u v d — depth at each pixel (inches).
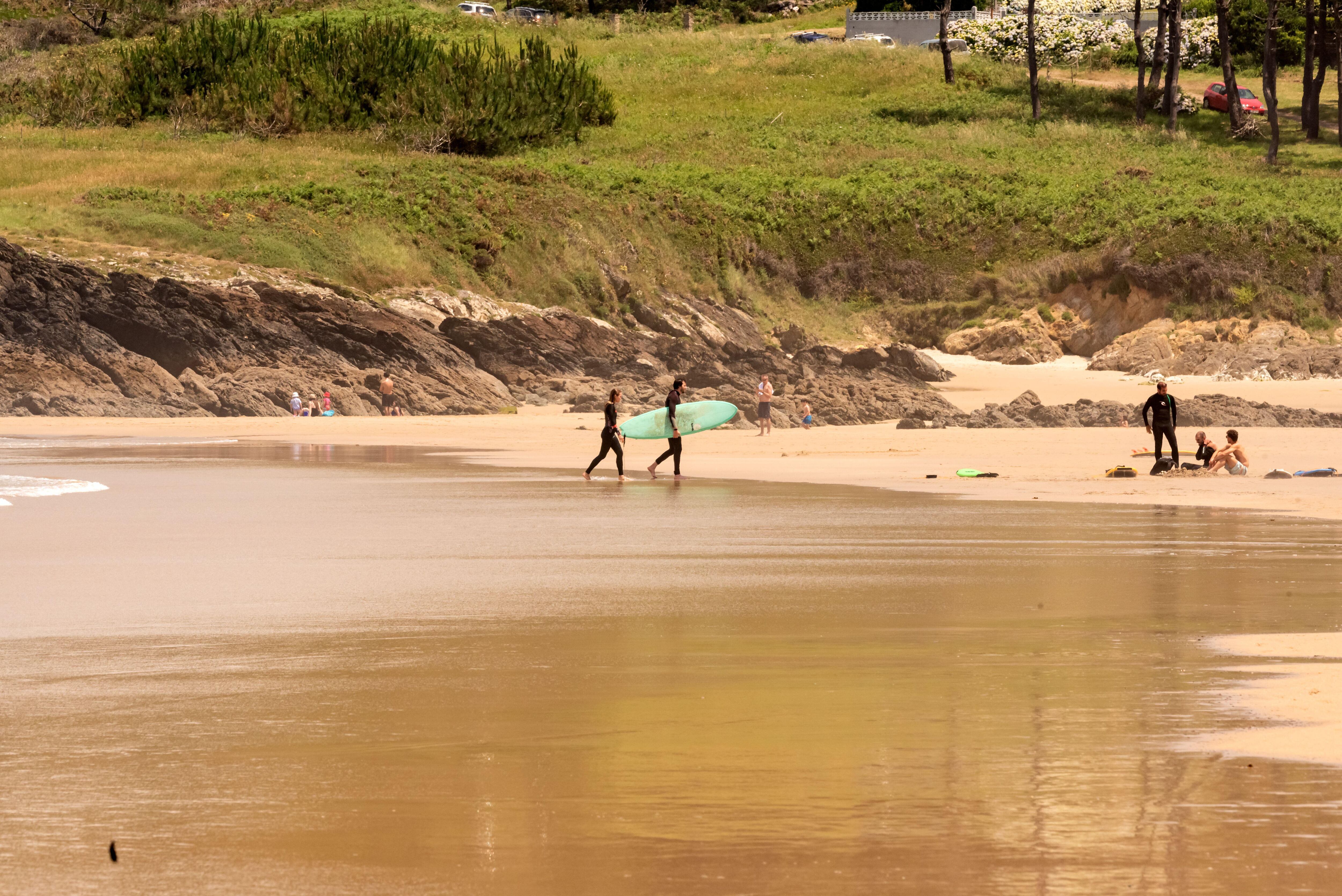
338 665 1277.1
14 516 2844.5
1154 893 652.7
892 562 2110.0
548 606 1668.3
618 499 3260.3
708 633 1457.9
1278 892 650.2
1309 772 855.7
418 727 1015.0
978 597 1726.1
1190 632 1437.0
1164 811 778.2
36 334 7746.1
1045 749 923.4
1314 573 1939.0
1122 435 5920.3
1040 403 7588.6
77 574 1971.0
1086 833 740.7
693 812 790.5
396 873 688.4
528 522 2728.8
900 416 7303.2
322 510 2974.9
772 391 6697.8
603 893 658.2
